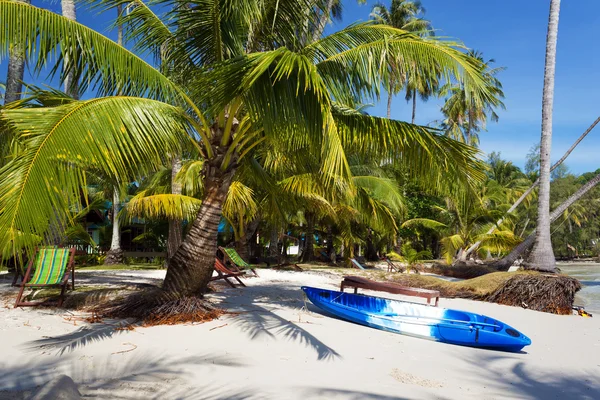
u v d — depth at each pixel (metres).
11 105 6.81
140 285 8.79
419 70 6.41
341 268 20.08
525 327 7.85
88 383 3.66
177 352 4.73
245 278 12.98
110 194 20.16
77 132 4.38
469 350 5.70
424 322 6.17
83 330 5.58
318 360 4.71
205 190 6.86
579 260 54.00
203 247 6.65
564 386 4.39
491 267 19.16
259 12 6.73
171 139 5.73
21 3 5.08
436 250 36.94
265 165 12.16
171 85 6.38
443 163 6.79
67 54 5.74
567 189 46.44
